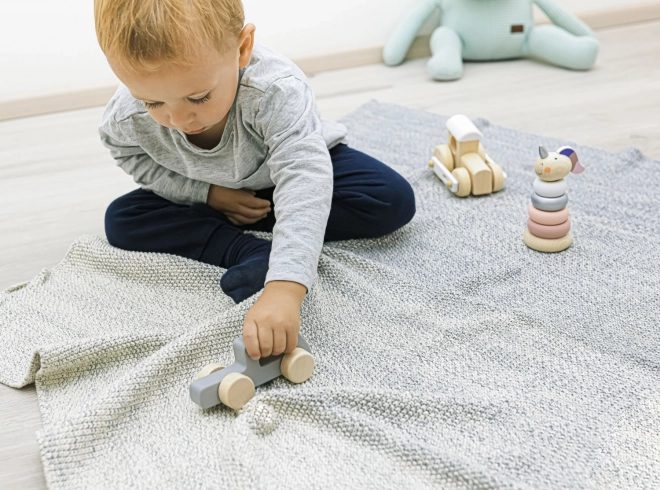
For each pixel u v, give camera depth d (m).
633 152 1.45
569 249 1.16
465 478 0.72
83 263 1.17
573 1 2.36
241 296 1.02
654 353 0.91
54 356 0.91
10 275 1.22
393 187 1.16
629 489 0.72
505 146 1.55
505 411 0.83
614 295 1.04
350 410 0.83
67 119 1.96
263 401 0.83
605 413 0.82
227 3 0.88
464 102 1.87
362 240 1.21
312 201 0.94
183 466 0.77
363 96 1.96
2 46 1.93
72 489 0.76
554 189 1.12
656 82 1.90
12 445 0.84
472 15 2.14
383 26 2.25
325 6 2.16
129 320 1.03
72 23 1.96
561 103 1.81
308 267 0.90
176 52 0.81
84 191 1.53
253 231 1.21
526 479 0.74
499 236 1.21
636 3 2.42
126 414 0.84
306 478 0.74
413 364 0.92
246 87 0.99
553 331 0.97
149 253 1.13
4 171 1.65
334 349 0.95
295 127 0.99
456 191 1.35
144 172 1.17
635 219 1.23
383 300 1.04
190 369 0.91
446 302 1.03
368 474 0.75
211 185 1.17
